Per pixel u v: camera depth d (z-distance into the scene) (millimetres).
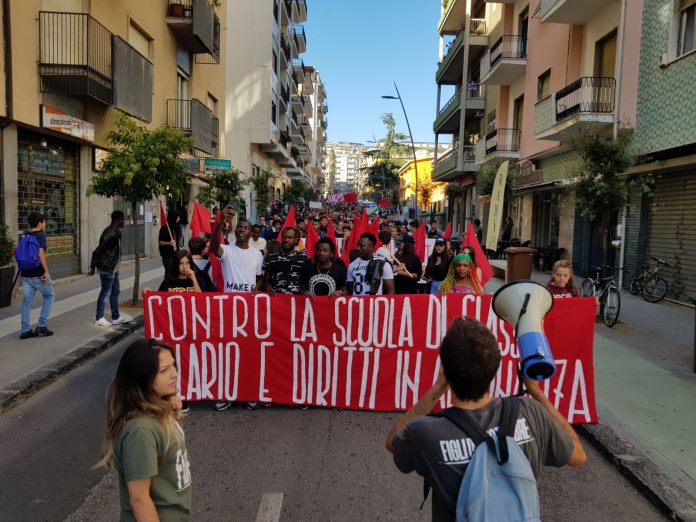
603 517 3775
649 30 12484
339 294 5840
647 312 10891
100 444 4848
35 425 5266
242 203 21062
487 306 5496
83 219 13750
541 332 2082
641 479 4148
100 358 7504
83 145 13523
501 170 9086
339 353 5621
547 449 1974
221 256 6531
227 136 32531
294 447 4773
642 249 13023
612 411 5578
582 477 4383
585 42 16391
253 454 4625
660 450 4664
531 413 1973
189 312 5645
